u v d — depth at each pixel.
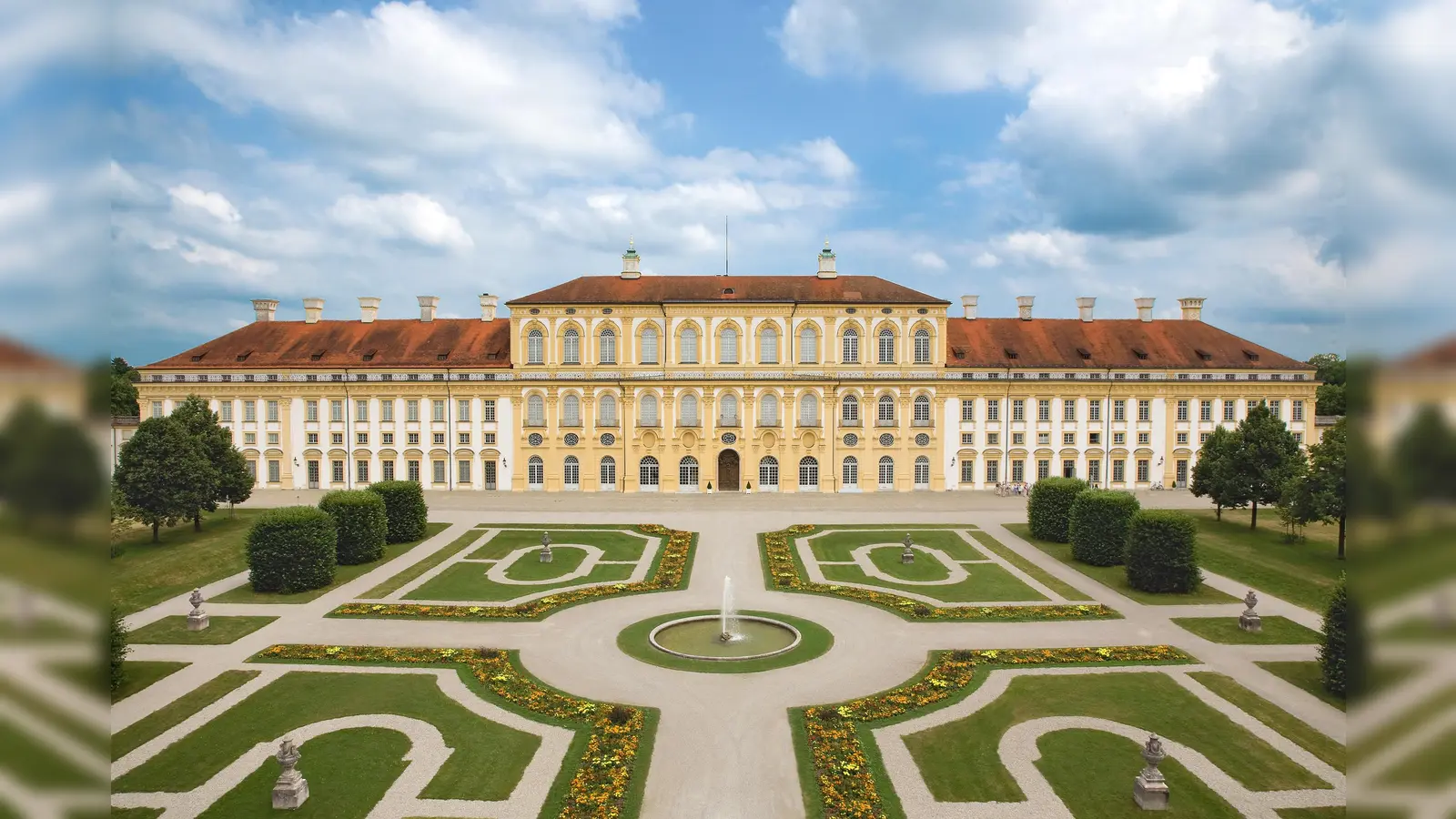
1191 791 27.66
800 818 26.00
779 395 95.12
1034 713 33.94
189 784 27.89
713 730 32.12
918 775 28.77
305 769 28.95
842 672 38.41
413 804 26.75
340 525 59.78
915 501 87.94
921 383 95.50
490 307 103.94
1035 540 68.62
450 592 52.72
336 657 40.16
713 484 95.38
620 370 95.50
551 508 82.69
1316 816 26.14
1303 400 97.50
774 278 101.69
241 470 74.19
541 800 27.02
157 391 96.88
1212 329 103.00
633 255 101.75
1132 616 47.62
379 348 99.38
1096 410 97.31
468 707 34.38
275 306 104.81
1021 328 102.62
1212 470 72.94
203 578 56.00
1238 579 55.62
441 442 96.75
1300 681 37.50
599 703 34.56
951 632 44.62
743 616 47.66
